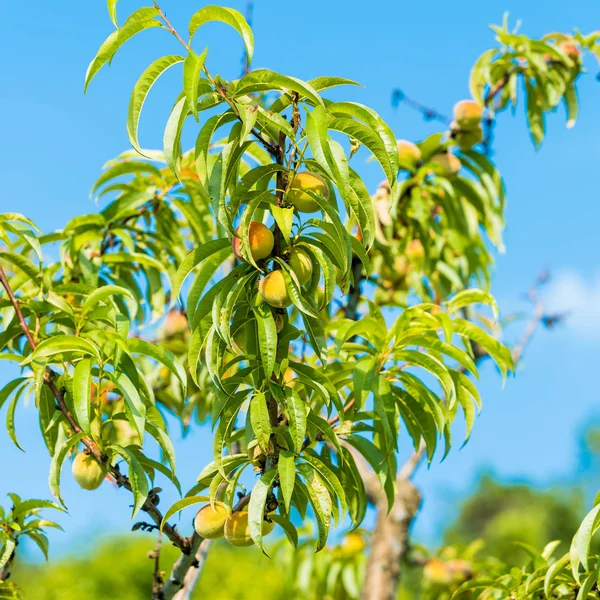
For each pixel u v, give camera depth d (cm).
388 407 226
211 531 202
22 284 300
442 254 404
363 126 192
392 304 406
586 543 205
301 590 406
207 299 198
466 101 409
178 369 222
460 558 413
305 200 195
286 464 187
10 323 260
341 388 251
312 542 417
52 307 246
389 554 352
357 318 348
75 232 323
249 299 200
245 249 185
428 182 398
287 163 195
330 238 198
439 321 235
